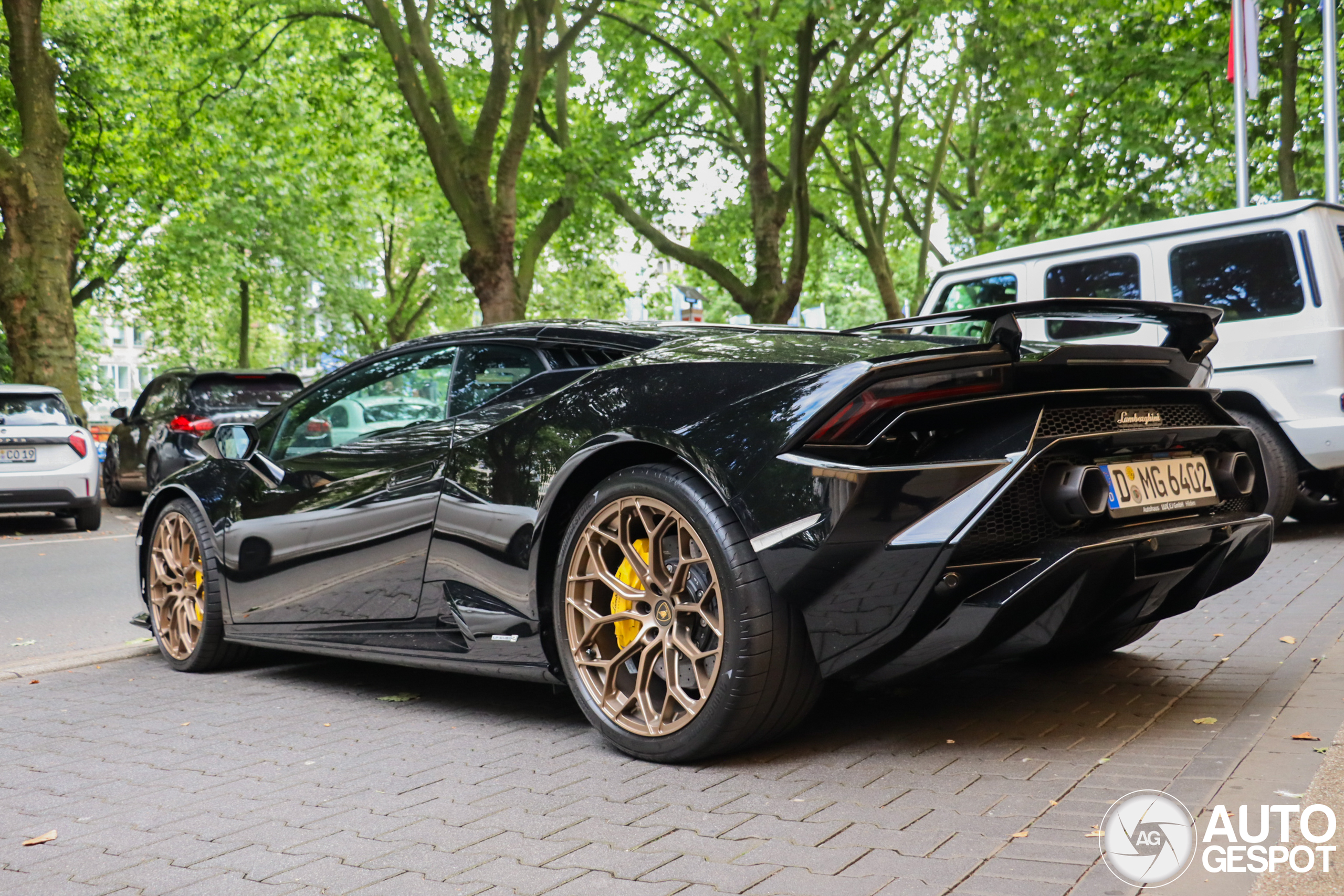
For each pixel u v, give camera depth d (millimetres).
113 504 16000
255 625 4641
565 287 35312
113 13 22375
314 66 21812
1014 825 2412
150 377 74312
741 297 22328
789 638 2906
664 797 2779
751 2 18266
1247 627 4582
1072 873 2123
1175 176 19359
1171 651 4168
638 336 3580
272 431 4688
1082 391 2965
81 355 39969
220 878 2396
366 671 4758
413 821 2699
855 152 24922
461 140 16875
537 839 2523
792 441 2834
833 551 2773
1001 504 2789
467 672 3699
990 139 19438
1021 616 2789
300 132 24266
